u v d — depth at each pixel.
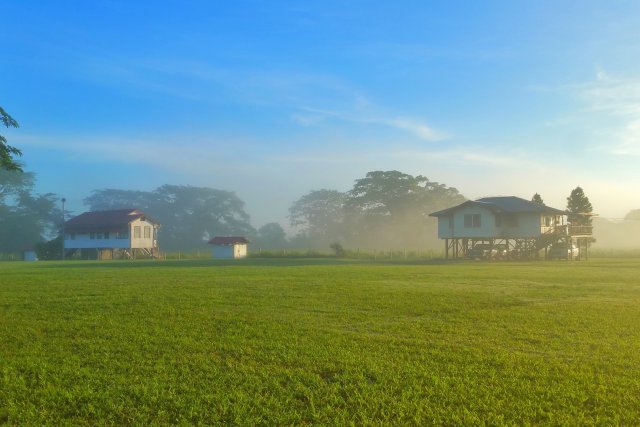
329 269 33.88
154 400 7.23
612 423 6.32
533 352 9.84
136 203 134.00
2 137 19.55
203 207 132.12
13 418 6.70
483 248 57.03
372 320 13.22
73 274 29.27
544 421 6.45
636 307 15.36
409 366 8.80
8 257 78.44
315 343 10.58
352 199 116.31
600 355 9.56
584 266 39.03
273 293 18.66
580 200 67.88
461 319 13.32
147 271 32.06
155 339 10.93
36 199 107.25
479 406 6.91
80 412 6.92
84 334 11.49
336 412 6.78
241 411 6.80
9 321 13.08
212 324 12.61
